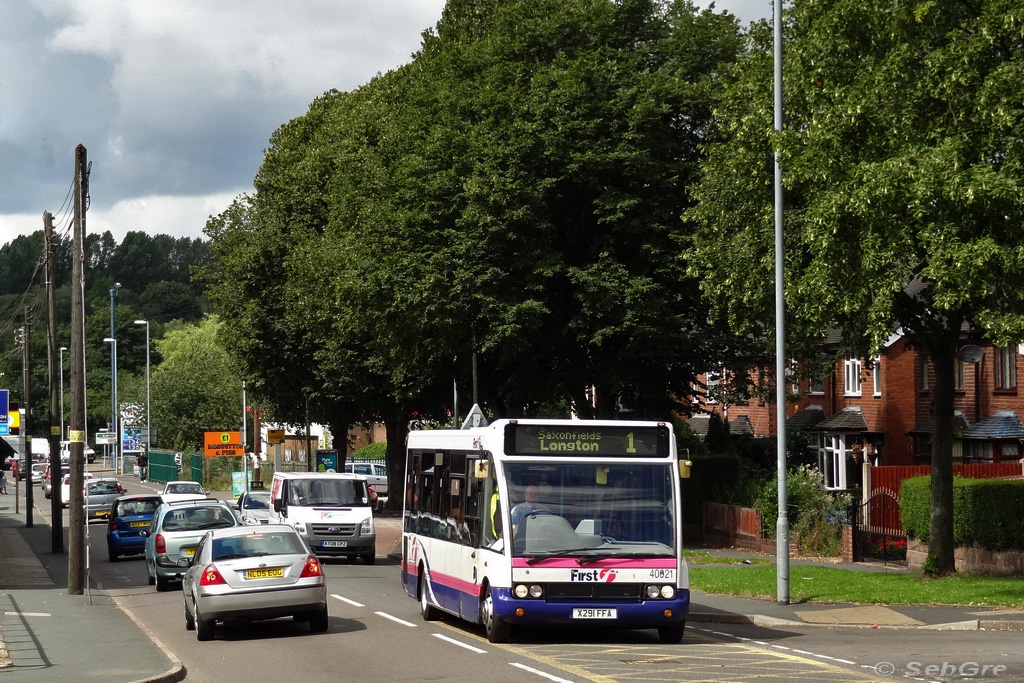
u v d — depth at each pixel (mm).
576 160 30781
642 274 32094
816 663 13727
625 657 14398
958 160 18266
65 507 71188
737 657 14383
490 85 32031
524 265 31156
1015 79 18172
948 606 19797
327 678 13250
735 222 25203
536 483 15859
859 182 19406
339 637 17312
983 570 24828
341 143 48062
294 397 53656
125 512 36438
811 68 21828
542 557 15391
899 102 19797
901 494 27469
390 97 46906
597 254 32094
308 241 45438
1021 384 40156
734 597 21875
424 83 35062
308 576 17766
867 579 23562
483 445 16656
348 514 33125
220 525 27328
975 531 25047
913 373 43375
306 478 34000
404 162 32906
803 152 20984
